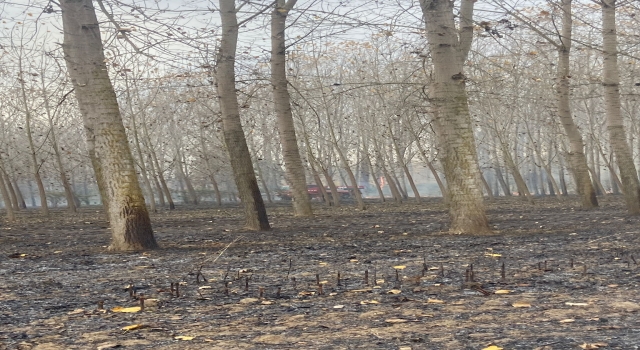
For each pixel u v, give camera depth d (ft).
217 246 43.91
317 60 106.01
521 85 81.46
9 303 22.94
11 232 68.44
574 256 32.24
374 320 18.43
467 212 46.47
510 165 110.83
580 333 15.92
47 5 39.34
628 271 26.50
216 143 157.89
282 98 78.54
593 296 21.09
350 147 172.96
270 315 19.71
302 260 34.27
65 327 18.67
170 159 187.21
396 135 141.49
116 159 41.98
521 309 19.34
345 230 57.67
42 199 108.78
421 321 18.07
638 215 62.18
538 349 14.49
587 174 84.02
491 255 33.37
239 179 59.06
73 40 40.40
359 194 109.50
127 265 34.04
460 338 15.89
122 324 18.92
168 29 35.60
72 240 54.54
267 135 146.20
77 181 211.82
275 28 66.59
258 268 31.27
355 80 116.16
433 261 32.07
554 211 81.25
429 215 83.76
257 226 59.00
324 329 17.49
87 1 40.04
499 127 127.24
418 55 45.73
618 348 14.24
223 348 15.69
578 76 86.99
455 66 44.88
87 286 26.81
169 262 34.86
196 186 205.46
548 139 160.25
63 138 155.63
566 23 70.95
